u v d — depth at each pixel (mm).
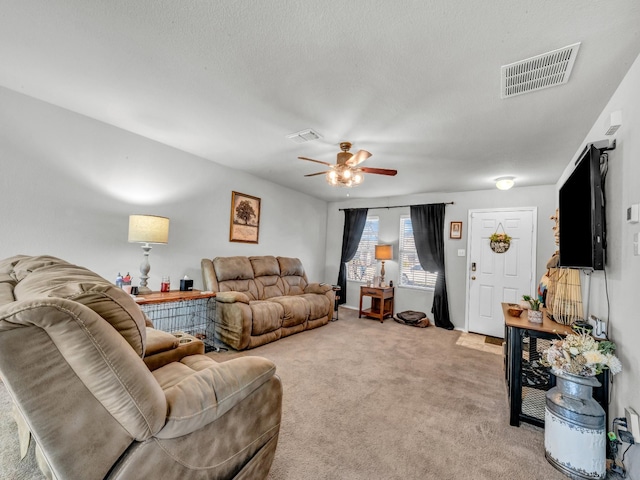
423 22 1429
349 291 6086
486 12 1352
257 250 4695
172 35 1612
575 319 2066
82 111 2650
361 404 2223
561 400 1659
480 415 2125
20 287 1145
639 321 1508
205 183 3854
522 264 4387
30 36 1673
